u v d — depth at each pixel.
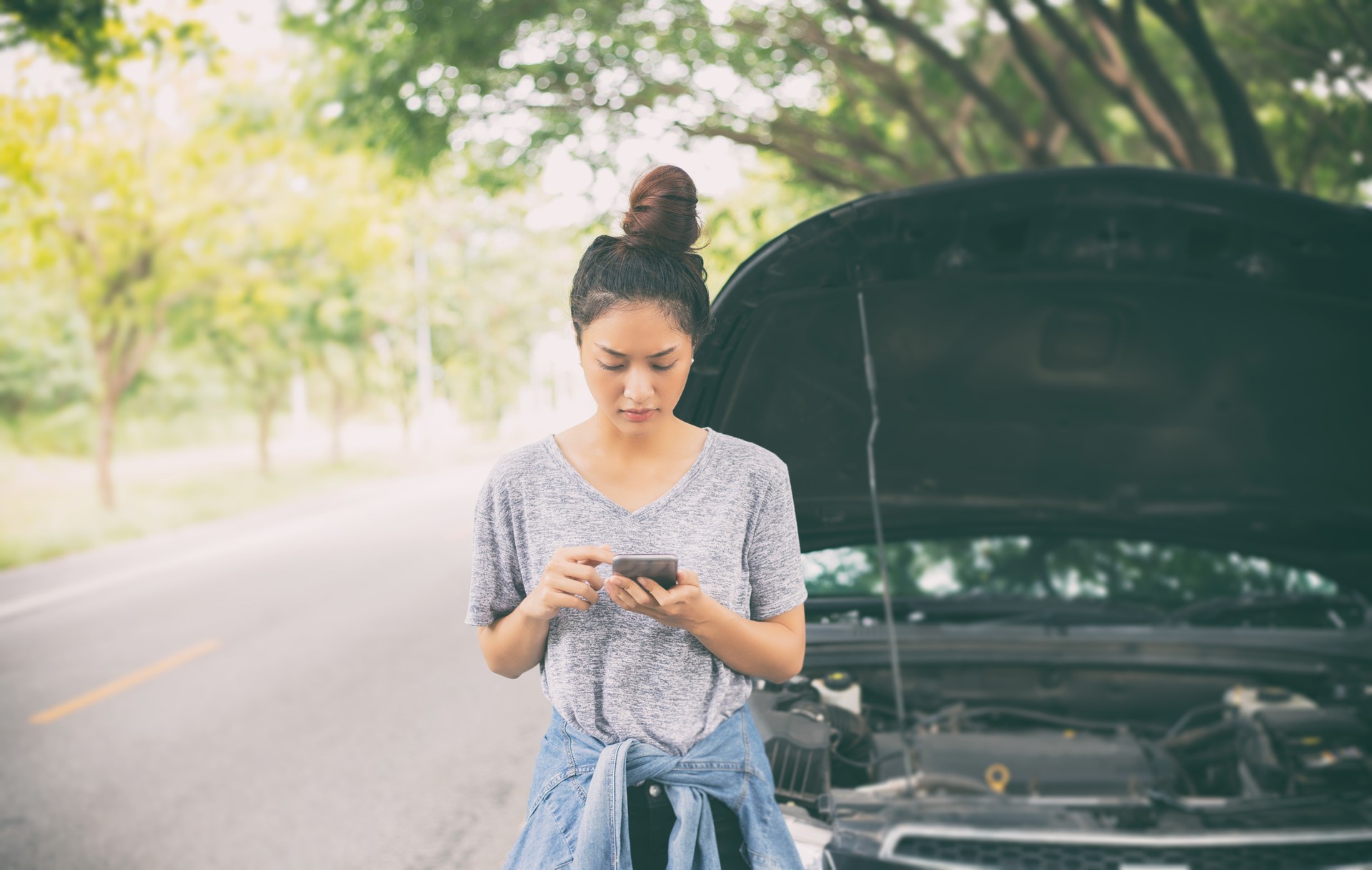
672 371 1.66
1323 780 2.83
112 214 17.23
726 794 1.74
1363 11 7.37
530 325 38.38
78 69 11.55
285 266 20.94
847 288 2.34
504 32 8.66
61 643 8.13
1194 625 3.44
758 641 1.68
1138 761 2.90
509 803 4.43
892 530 3.33
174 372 31.91
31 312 25.39
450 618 8.39
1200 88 9.93
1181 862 2.21
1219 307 2.68
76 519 17.22
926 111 11.56
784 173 11.62
